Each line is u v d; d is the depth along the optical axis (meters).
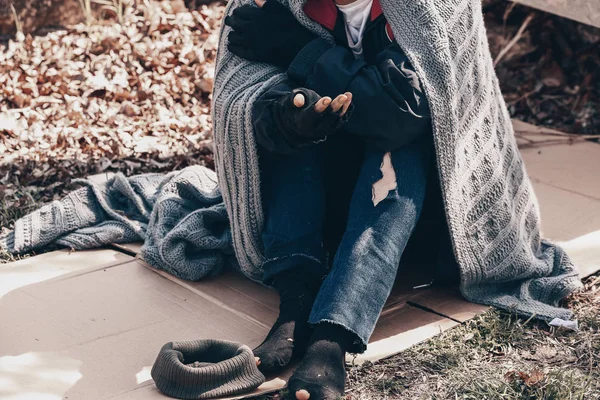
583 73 6.03
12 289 3.75
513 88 5.98
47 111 5.41
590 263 3.99
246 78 3.50
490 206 3.59
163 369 3.02
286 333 3.20
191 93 5.73
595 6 4.79
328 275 3.18
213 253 3.90
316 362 2.99
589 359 3.30
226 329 3.47
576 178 4.89
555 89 5.95
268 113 3.17
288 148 3.16
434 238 3.82
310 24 3.45
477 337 3.42
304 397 2.89
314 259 3.34
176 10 6.59
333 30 3.46
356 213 3.27
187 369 2.98
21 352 3.29
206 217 3.90
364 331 3.07
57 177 4.77
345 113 3.01
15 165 4.83
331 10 3.45
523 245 3.73
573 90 5.92
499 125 3.71
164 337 3.41
